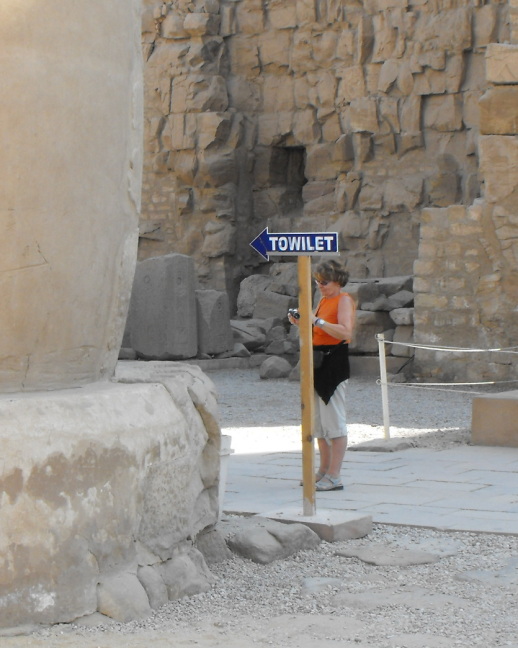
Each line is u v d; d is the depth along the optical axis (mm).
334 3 22641
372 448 10539
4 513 4637
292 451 10688
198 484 5793
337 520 6789
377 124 22047
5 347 4984
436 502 7832
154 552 5305
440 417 13312
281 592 5621
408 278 19109
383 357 11234
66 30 5008
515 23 16422
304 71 23266
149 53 24047
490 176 16406
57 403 4898
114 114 5348
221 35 23922
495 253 16422
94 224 5273
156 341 19703
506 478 8828
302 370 6914
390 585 5738
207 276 23703
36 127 4910
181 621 5051
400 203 21797
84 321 5340
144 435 5188
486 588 5629
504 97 16250
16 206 4891
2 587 4629
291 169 24422
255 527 6539
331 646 4688
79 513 4852
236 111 23938
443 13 21172
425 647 4660
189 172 23531
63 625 4766
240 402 15227
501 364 16344
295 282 22547
